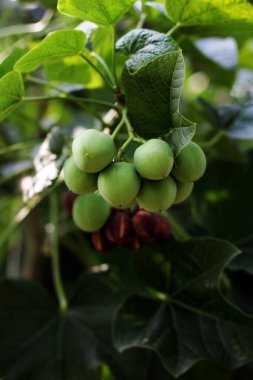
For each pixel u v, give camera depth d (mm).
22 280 710
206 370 676
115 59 579
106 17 549
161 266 633
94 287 701
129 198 487
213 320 601
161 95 503
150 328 608
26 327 689
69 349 680
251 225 707
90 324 688
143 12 668
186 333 604
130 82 514
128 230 583
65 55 552
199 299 611
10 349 676
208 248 608
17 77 549
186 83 947
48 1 786
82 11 545
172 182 498
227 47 813
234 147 722
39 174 606
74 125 832
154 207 495
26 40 780
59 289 709
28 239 833
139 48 548
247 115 738
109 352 670
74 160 489
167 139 519
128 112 521
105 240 601
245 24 605
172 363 583
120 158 508
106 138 482
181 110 825
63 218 783
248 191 712
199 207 706
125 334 605
